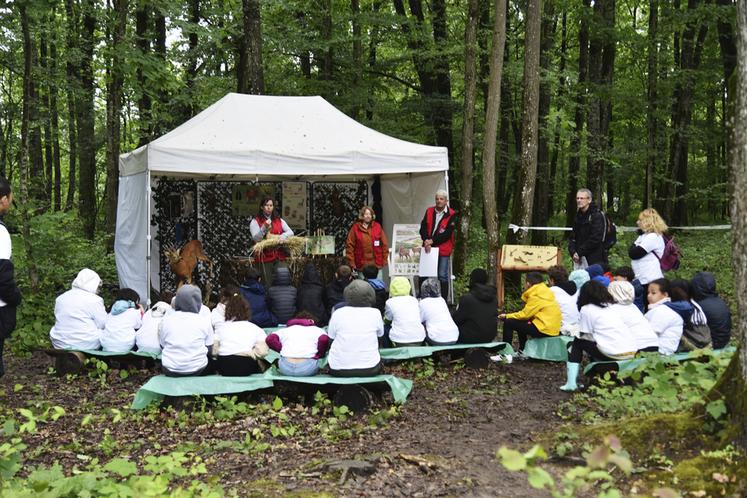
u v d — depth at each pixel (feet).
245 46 45.60
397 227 36.42
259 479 14.84
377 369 21.62
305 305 29.89
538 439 16.71
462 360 27.14
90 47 46.50
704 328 22.26
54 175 81.87
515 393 22.68
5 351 29.96
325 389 21.29
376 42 64.28
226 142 34.32
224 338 22.11
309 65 67.10
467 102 43.88
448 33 62.80
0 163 53.62
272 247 36.81
